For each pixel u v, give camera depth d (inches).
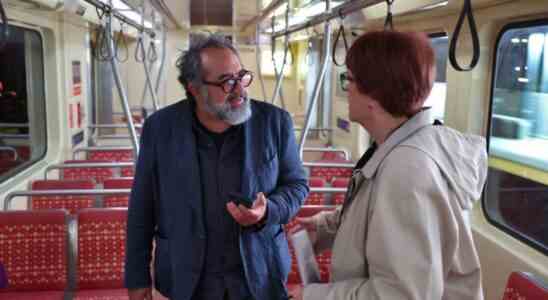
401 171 37.2
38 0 119.0
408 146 38.4
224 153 58.8
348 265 42.4
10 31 146.6
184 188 57.3
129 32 258.5
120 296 93.7
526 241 107.5
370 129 42.6
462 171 38.7
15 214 94.9
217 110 55.7
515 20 109.0
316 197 139.2
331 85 259.0
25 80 162.1
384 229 36.7
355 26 168.4
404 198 36.5
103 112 269.3
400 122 40.8
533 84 105.2
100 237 97.9
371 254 38.0
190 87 58.4
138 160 61.0
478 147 41.1
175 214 57.7
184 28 303.9
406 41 38.7
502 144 117.6
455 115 130.6
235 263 59.6
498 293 109.7
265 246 60.1
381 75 38.8
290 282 100.8
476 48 51.4
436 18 136.3
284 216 59.0
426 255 36.0
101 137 245.0
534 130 105.0
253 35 308.3
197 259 57.6
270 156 60.4
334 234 55.3
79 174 169.2
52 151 179.3
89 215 97.7
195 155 57.6
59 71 179.3
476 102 122.1
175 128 58.6
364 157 45.6
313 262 52.0
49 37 173.8
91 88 248.1
